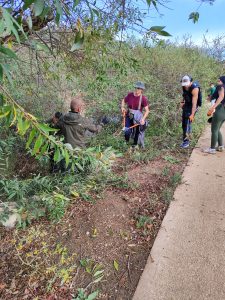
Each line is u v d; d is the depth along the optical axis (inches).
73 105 179.6
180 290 105.9
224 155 230.5
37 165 215.3
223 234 134.8
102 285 110.9
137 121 233.6
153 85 310.0
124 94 297.3
